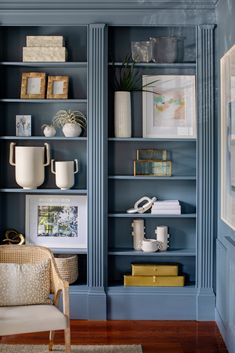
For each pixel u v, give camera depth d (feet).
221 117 13.94
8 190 15.40
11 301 12.01
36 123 16.02
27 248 12.99
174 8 14.90
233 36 12.46
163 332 14.23
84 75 15.94
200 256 15.14
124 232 16.07
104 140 15.12
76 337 13.85
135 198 16.01
